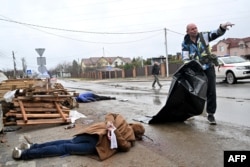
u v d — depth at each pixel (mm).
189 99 5781
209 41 5828
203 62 5738
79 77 91250
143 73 51062
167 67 41188
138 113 7820
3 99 7695
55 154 4355
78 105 10039
